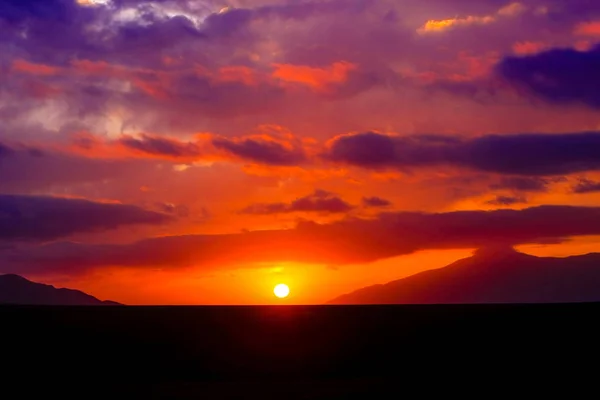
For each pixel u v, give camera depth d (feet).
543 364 174.60
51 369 179.52
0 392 148.97
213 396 140.26
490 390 141.59
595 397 132.26
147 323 236.02
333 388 148.77
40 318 235.61
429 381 155.53
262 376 175.73
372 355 197.47
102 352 199.21
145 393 146.10
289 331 228.02
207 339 216.74
